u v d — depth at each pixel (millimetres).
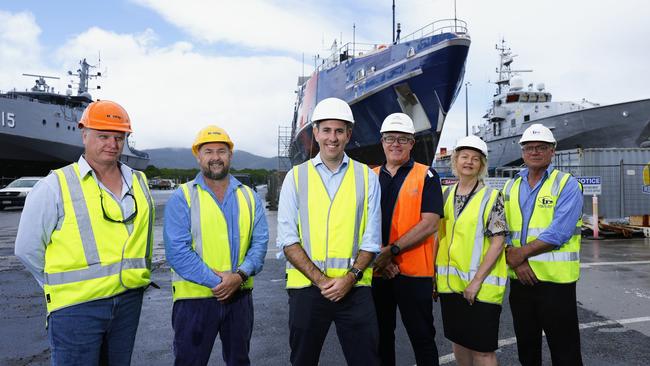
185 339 2740
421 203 3117
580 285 6195
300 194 2705
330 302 2574
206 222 2795
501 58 31625
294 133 27141
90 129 2332
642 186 12430
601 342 4070
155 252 9117
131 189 2488
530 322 3143
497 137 28969
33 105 30641
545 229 3023
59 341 2242
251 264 2887
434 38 14273
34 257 2236
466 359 3062
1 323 4609
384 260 3018
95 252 2305
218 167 2834
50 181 2285
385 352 3234
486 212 2938
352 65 16953
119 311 2406
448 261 3094
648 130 21688
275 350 3920
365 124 16734
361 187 2697
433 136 15555
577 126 23469
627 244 10055
